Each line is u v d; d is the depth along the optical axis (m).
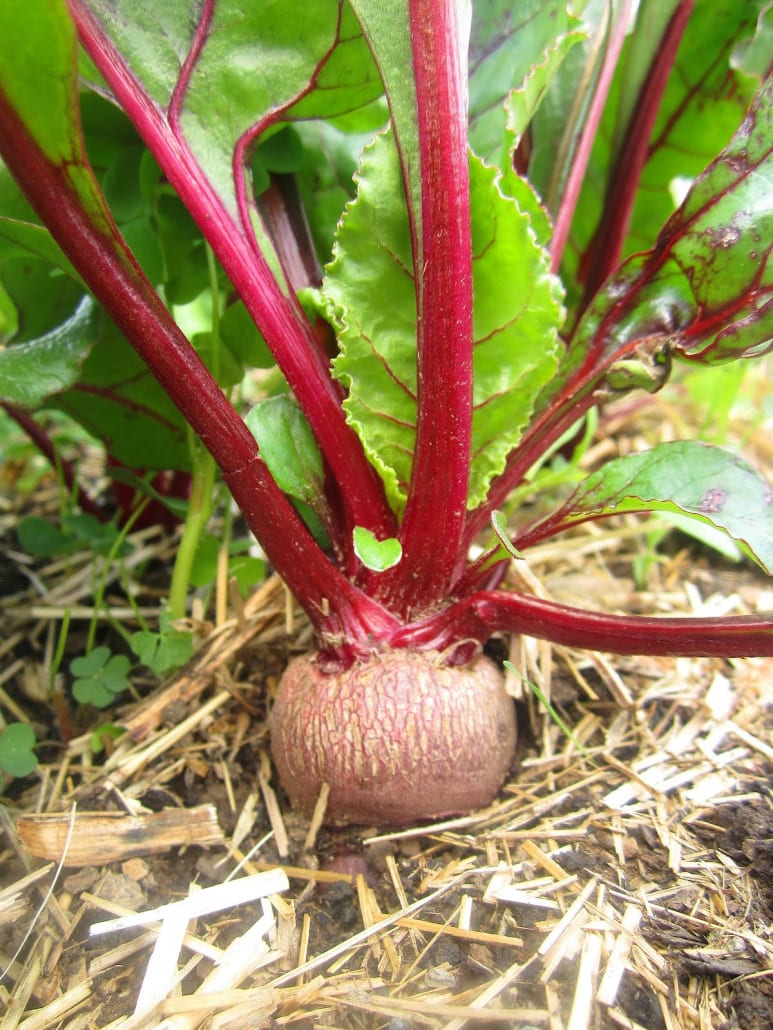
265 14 0.21
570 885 0.21
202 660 0.27
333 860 0.22
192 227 0.28
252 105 0.22
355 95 0.23
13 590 0.35
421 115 0.19
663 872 0.21
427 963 0.19
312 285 0.26
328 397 0.22
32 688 0.30
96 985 0.19
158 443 0.31
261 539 0.21
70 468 0.38
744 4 0.28
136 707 0.27
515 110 0.23
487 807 0.23
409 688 0.21
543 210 0.24
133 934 0.20
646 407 0.44
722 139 0.31
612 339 0.24
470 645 0.23
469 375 0.20
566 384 0.25
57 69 0.15
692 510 0.21
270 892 0.21
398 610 0.23
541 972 0.19
